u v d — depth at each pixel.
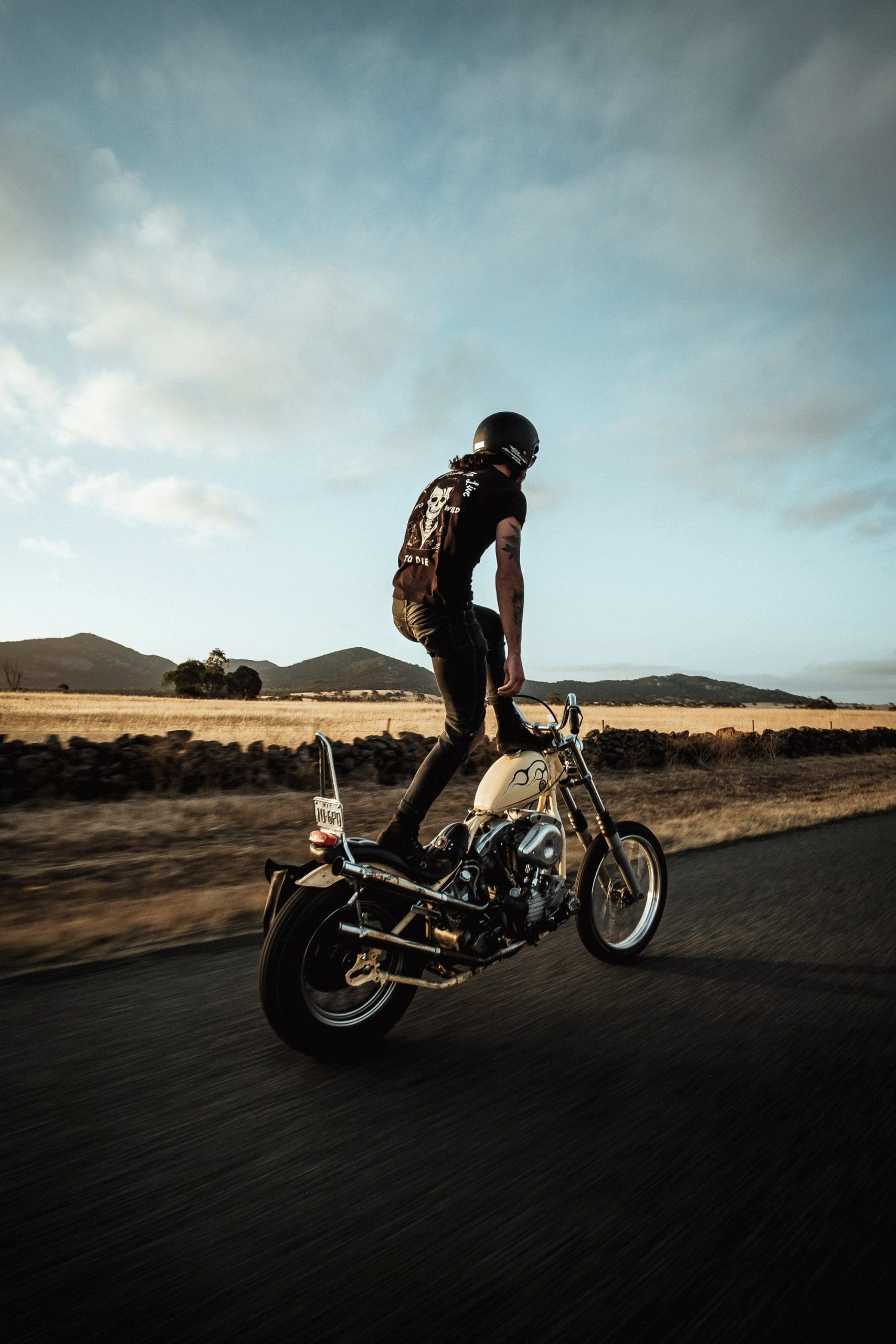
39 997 3.06
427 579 2.85
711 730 38.16
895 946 3.91
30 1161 1.96
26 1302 1.48
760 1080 2.49
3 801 8.30
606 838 3.59
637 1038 2.80
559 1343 1.41
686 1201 1.85
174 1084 2.39
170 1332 1.42
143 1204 1.80
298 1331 1.43
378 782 11.09
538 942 3.20
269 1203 1.82
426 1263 1.62
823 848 6.51
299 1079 2.45
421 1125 2.19
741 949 3.85
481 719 2.99
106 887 5.01
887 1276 1.61
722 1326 1.46
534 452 3.10
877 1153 2.08
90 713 38.53
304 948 2.51
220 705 59.25
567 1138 2.13
